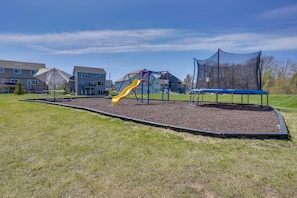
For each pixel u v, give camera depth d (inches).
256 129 125.7
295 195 57.8
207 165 76.6
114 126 140.2
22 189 61.4
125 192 59.6
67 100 435.2
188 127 128.3
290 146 98.0
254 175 68.9
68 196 57.9
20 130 130.3
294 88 792.3
